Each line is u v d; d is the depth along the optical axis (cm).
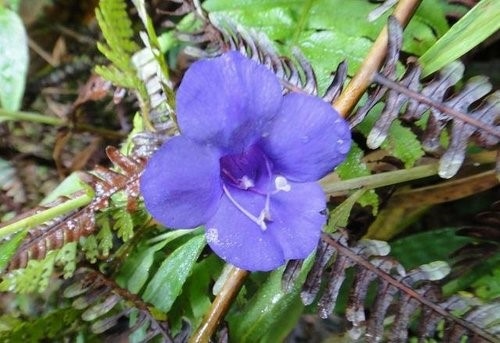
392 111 11
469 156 13
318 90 13
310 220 10
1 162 16
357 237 14
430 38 13
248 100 9
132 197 13
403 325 12
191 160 10
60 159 16
